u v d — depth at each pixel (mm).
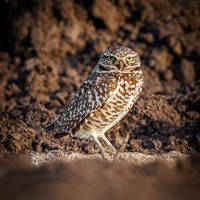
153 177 7574
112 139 10789
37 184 7090
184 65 15266
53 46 16359
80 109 8836
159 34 16438
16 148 10242
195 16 17734
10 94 14539
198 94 12195
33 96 13852
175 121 11203
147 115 11172
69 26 16750
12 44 16828
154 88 14109
